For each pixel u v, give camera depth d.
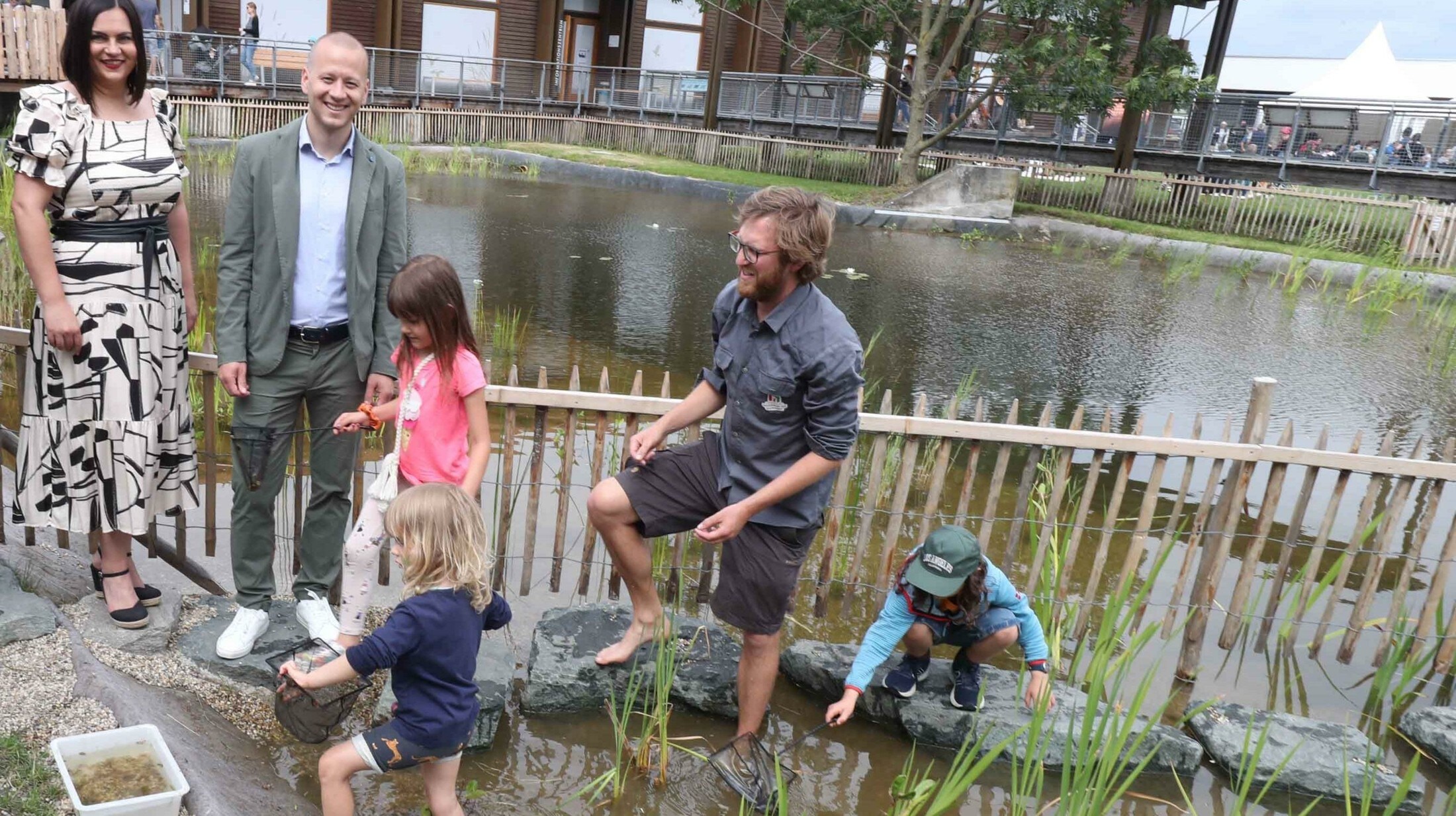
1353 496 6.11
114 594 3.46
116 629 3.46
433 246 11.77
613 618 3.89
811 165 20.66
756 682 3.33
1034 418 7.20
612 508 3.37
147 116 3.23
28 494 3.31
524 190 18.00
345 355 3.49
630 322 9.13
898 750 3.57
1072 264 14.35
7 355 6.35
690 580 4.45
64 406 3.22
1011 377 8.22
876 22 19.81
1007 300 11.39
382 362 3.52
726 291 3.29
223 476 5.08
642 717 3.62
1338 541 5.45
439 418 3.21
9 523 4.11
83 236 3.16
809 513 3.20
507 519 4.15
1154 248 15.91
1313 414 7.71
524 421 6.18
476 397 3.20
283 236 3.30
